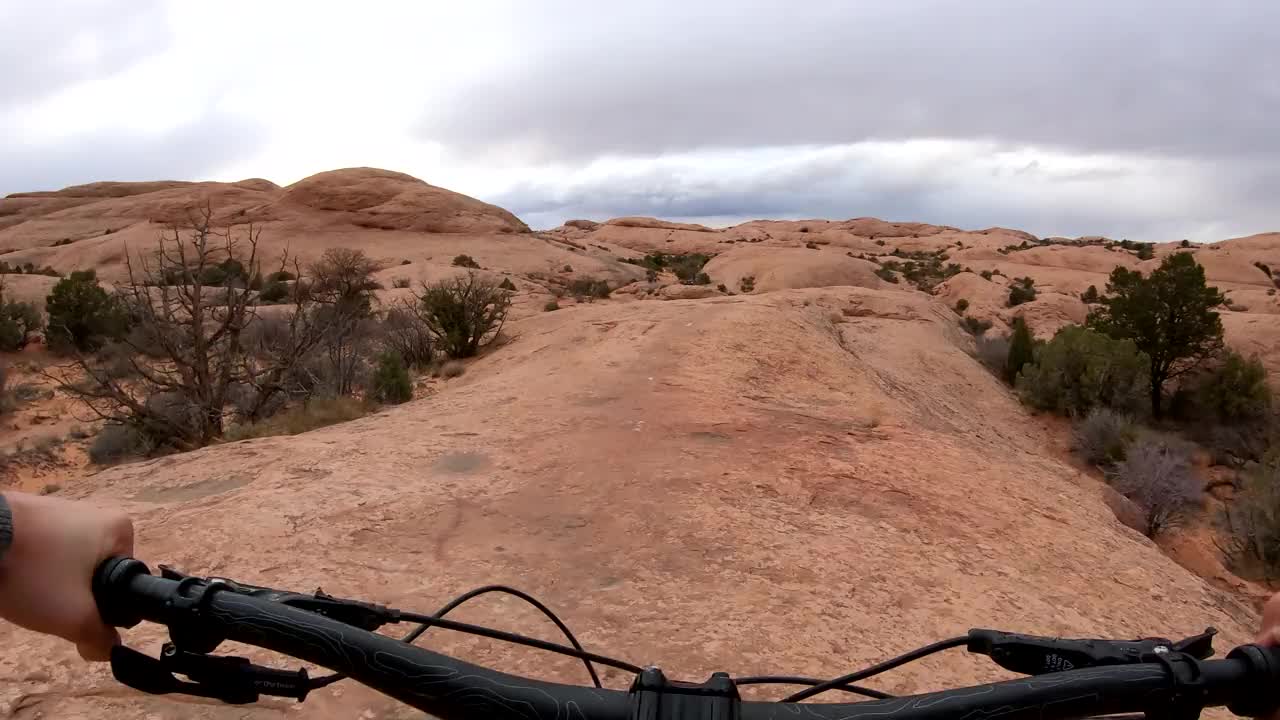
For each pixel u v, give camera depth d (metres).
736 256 61.94
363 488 6.11
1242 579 14.66
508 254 62.25
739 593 4.50
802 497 6.38
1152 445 18.88
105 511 1.03
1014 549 5.63
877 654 3.88
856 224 149.88
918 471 7.35
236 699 1.08
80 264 54.62
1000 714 1.00
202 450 7.35
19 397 20.84
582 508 5.90
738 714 0.96
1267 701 1.01
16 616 0.93
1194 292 27.20
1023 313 44.81
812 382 12.07
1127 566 5.63
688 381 11.26
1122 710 1.02
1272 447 20.27
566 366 12.85
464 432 8.22
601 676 3.48
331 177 69.50
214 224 64.56
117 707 3.03
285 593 1.19
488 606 4.18
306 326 16.06
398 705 3.12
